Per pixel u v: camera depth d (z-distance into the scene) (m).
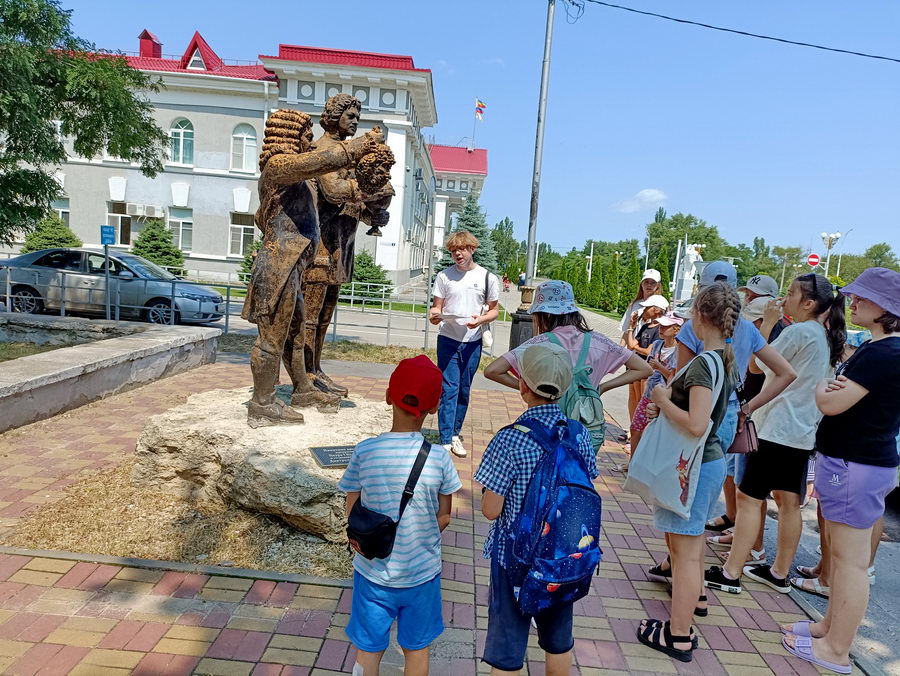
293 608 3.27
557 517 2.28
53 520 3.97
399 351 12.21
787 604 3.89
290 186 4.38
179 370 8.80
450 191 52.34
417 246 38.22
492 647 2.48
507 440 2.41
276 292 4.31
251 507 4.00
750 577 4.20
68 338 9.52
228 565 3.64
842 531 3.20
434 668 2.94
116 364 7.27
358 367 10.43
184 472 4.35
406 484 2.41
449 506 2.54
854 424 3.13
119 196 27.30
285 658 2.87
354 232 5.41
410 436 2.51
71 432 5.85
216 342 9.95
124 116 12.09
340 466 3.96
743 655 3.30
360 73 24.77
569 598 2.31
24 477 4.70
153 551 3.72
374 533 2.34
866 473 3.11
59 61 11.37
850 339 4.71
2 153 11.27
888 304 3.06
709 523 5.00
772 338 4.82
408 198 29.06
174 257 26.11
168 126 26.89
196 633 3.00
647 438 3.26
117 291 11.78
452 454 6.09
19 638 2.86
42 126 10.98
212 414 4.66
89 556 3.57
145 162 13.52
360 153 4.00
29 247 25.31
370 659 2.49
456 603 3.53
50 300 13.67
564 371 2.43
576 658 3.17
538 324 3.45
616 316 39.62
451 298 5.86
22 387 5.82
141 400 7.20
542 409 2.48
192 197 27.41
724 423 3.41
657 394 3.19
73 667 2.70
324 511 3.81
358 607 2.48
